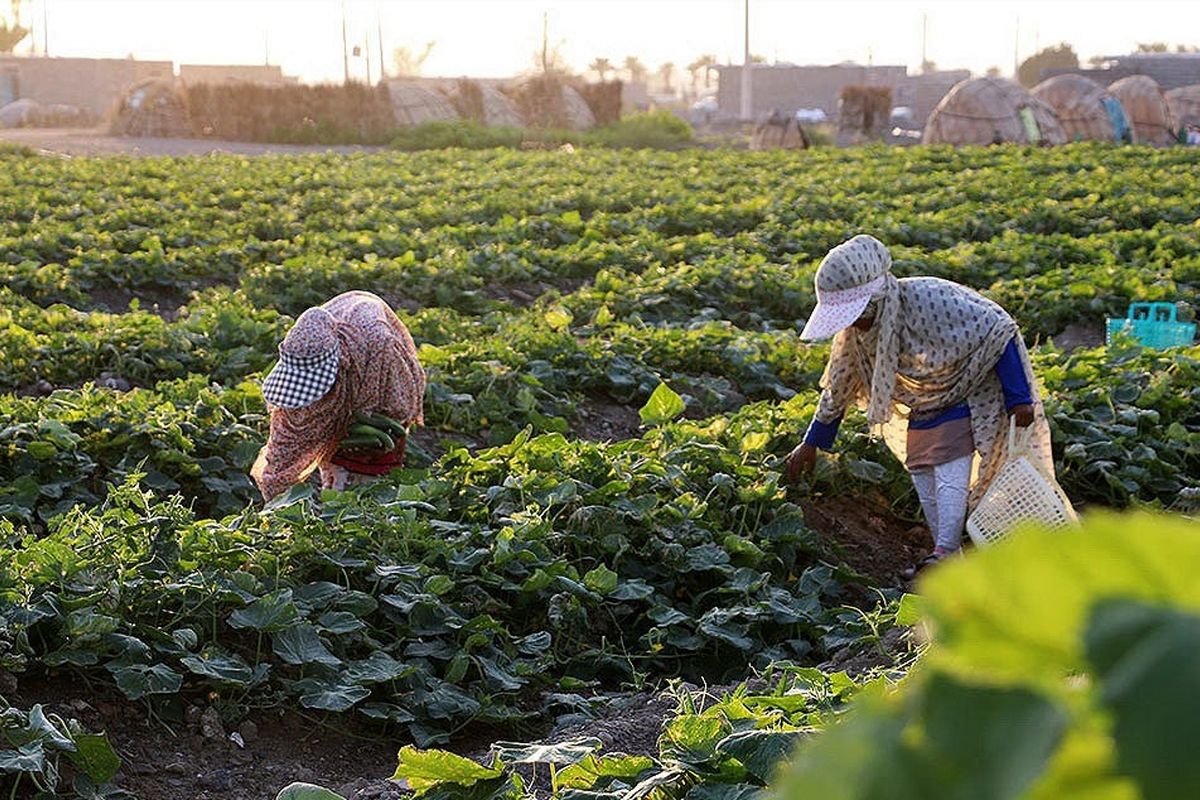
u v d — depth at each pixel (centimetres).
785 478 729
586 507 627
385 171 2694
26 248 1512
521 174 2652
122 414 794
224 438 795
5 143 3397
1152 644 39
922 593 42
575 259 1506
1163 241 1600
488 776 347
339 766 483
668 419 768
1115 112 4462
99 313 1164
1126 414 802
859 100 5703
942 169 2902
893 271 1438
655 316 1261
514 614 579
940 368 602
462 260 1411
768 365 1018
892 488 757
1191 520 42
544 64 8919
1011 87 4169
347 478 686
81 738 416
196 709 488
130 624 497
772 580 644
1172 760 38
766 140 4572
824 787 41
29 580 500
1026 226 1822
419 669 516
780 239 1695
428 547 587
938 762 40
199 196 2139
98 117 6569
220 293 1293
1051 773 39
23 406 799
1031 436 594
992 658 41
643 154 3284
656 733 446
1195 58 7081
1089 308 1270
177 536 554
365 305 664
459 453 704
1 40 10150
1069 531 41
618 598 578
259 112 4834
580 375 971
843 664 498
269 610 510
